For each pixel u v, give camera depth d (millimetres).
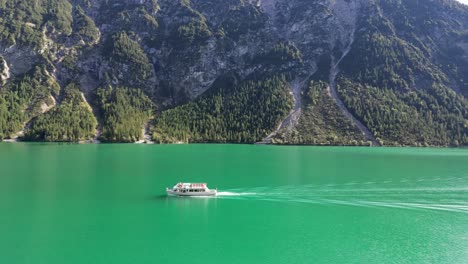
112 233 78188
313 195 107312
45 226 81688
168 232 79312
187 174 136875
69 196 105125
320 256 69562
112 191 111188
